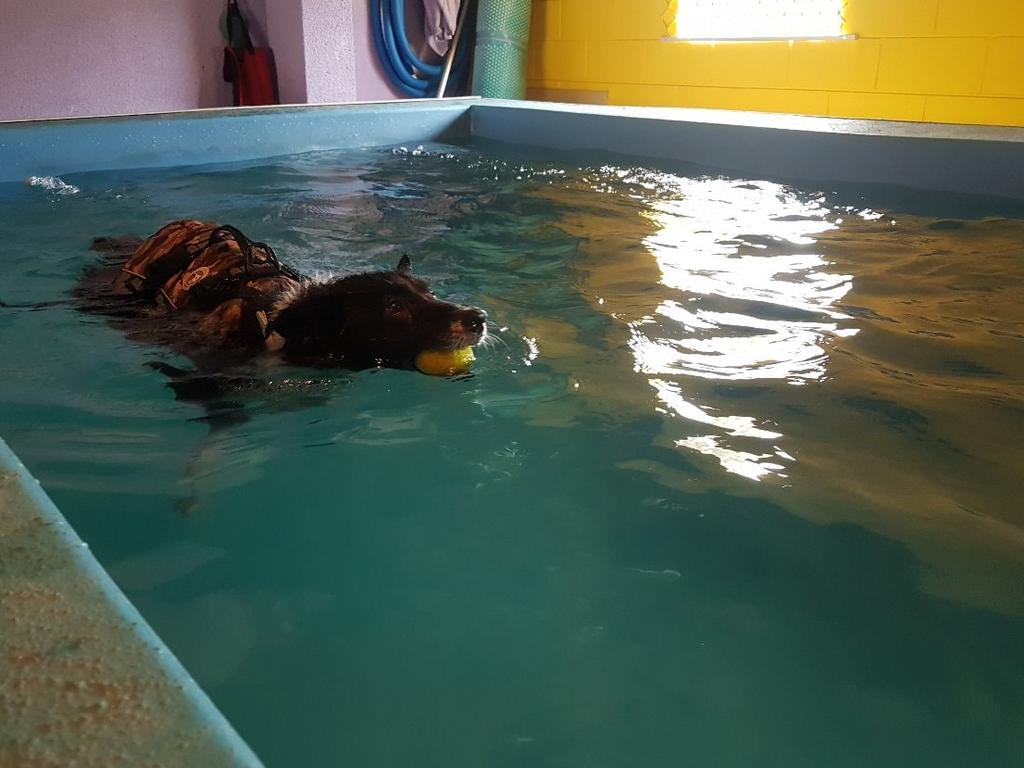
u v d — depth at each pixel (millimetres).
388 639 628
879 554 743
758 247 1714
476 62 3885
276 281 1192
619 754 532
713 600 683
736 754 535
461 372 1090
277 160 2719
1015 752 542
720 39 3418
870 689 593
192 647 611
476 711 562
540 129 2990
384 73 3936
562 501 822
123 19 3348
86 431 933
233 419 977
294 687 576
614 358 1156
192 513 787
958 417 995
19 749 330
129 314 1239
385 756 522
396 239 1739
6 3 3100
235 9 3533
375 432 956
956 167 2115
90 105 3363
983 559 736
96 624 395
